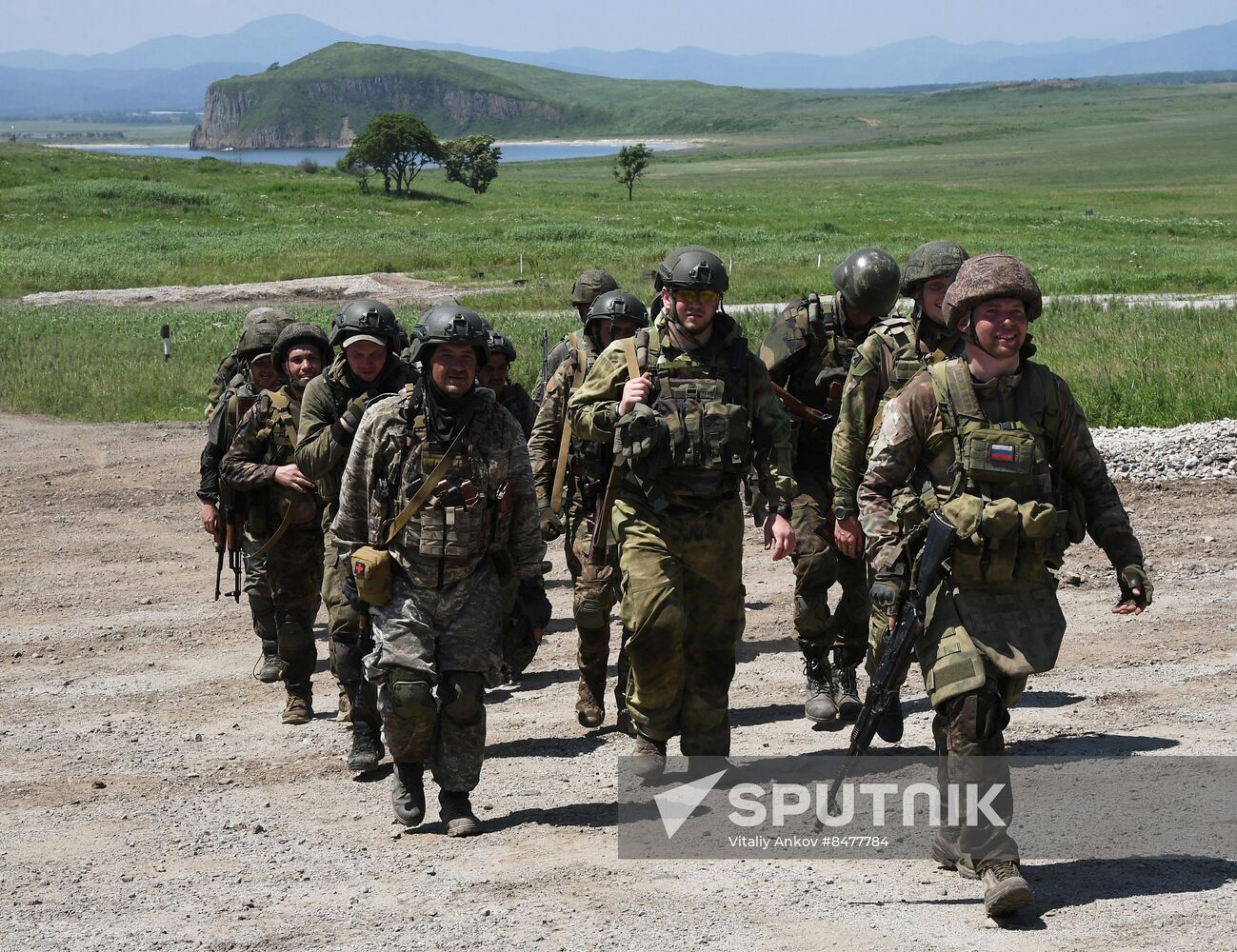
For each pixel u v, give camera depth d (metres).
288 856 8.40
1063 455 7.30
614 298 11.39
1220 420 23.56
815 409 10.59
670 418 8.80
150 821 9.19
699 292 8.73
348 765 10.11
